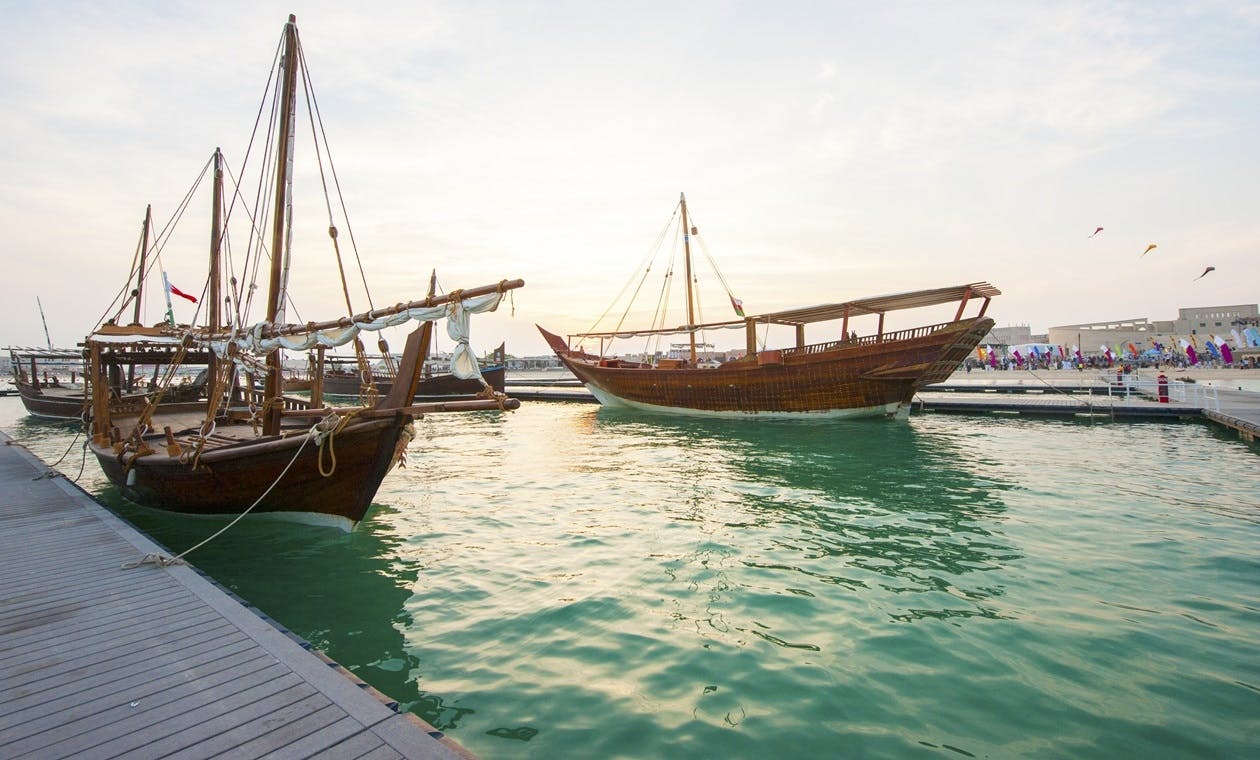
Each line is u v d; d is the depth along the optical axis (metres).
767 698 5.26
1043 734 4.70
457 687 5.51
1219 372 52.75
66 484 12.39
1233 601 7.19
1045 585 7.80
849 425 26.91
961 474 15.34
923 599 7.41
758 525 10.85
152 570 7.01
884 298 25.88
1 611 5.77
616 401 38.47
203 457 9.74
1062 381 48.34
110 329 14.54
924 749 4.54
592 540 10.09
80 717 3.98
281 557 9.36
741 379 30.42
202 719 3.96
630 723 4.91
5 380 101.81
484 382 9.31
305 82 13.34
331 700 4.21
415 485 15.06
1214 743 4.55
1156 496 12.59
